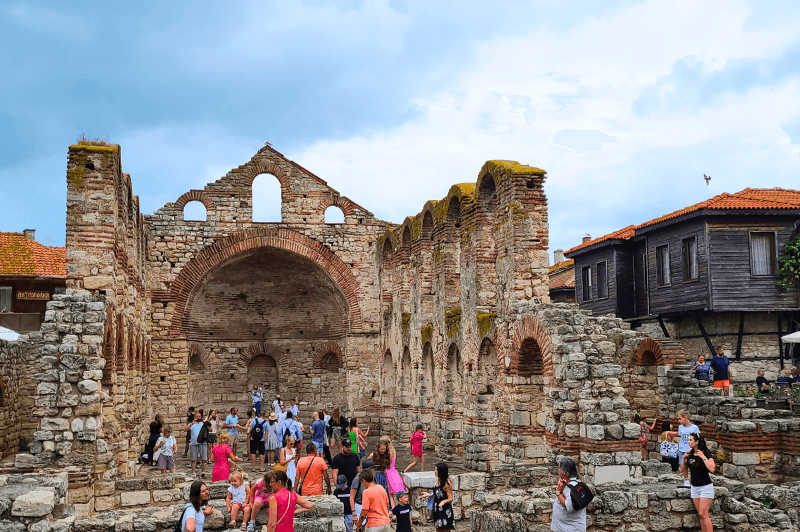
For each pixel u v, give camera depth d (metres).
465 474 16.31
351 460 15.25
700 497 13.02
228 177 35.53
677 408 21.06
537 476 16.66
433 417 27.70
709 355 29.97
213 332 38.38
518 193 20.73
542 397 20.16
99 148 19.75
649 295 32.78
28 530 11.91
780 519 13.30
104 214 19.56
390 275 35.50
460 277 25.16
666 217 31.48
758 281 29.03
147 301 32.38
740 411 19.08
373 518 12.22
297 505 13.12
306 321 39.31
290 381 39.06
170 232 34.50
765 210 28.88
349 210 36.62
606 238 35.81
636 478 15.02
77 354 17.70
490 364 23.05
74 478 16.83
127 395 21.97
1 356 25.56
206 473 23.30
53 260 33.28
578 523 11.78
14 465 17.78
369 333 36.12
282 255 36.75
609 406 16.45
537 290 20.52
